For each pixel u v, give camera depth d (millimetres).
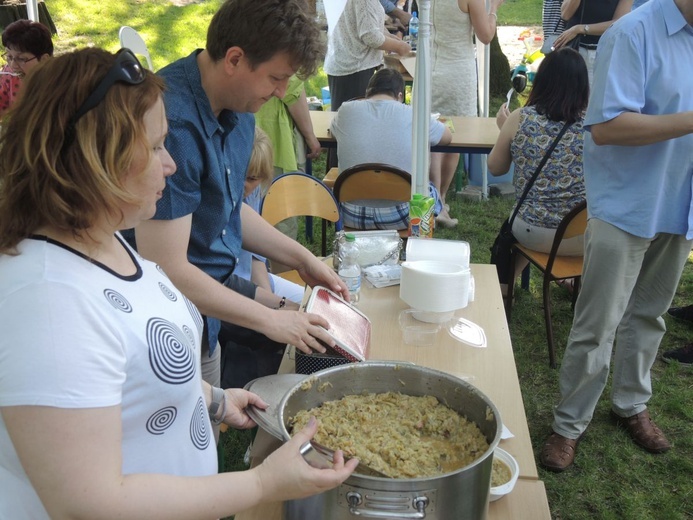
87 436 750
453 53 4477
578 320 2316
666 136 1929
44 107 776
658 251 2248
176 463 960
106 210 826
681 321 3514
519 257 3311
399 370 1314
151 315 900
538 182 2980
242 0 1372
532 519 1180
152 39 8180
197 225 1608
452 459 1159
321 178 5258
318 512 989
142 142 814
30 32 3643
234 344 1997
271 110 3639
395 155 3436
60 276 788
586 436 2633
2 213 815
